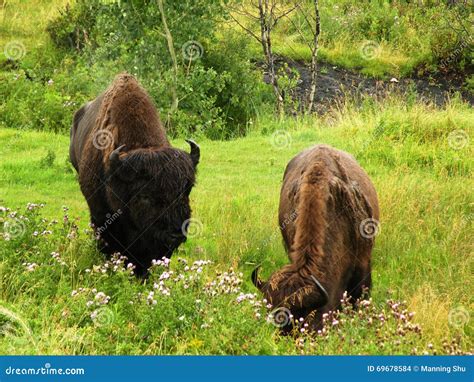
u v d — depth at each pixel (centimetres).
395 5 6412
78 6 5372
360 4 6406
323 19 6053
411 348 1619
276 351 1580
